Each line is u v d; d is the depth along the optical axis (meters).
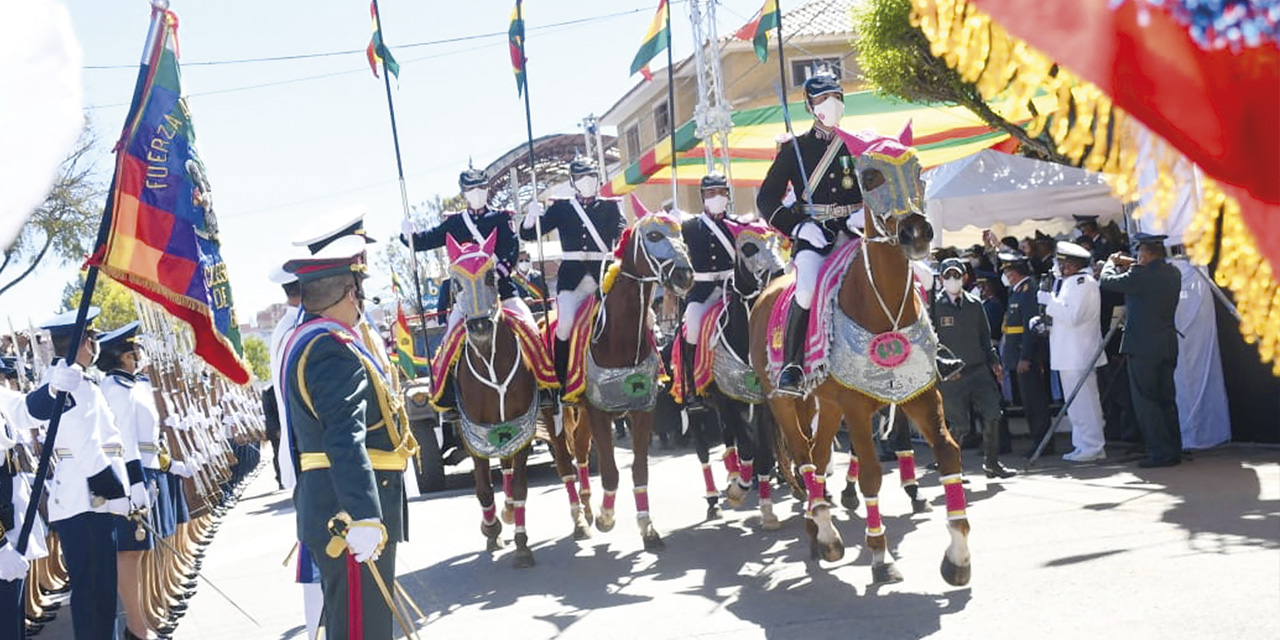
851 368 6.70
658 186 35.69
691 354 9.84
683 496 11.74
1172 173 1.59
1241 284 1.63
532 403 8.91
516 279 10.32
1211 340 11.02
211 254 5.74
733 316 9.22
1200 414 11.02
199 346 5.80
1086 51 1.51
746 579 7.58
